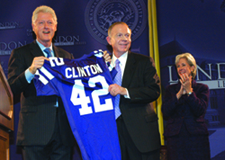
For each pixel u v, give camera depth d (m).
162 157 6.16
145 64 5.09
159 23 7.14
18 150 6.70
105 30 7.17
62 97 4.39
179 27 7.09
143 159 4.67
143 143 4.62
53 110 4.57
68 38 7.14
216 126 6.68
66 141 4.72
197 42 7.01
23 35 7.15
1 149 3.62
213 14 7.07
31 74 4.39
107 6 7.24
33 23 5.26
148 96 4.75
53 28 5.21
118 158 4.35
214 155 6.59
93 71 4.74
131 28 7.15
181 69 5.90
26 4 7.25
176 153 5.27
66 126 4.77
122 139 4.86
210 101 6.80
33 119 4.50
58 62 4.62
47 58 4.59
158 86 4.94
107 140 4.39
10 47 7.10
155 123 4.87
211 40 7.00
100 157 4.29
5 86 3.93
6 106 3.91
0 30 7.15
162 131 6.80
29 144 4.40
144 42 7.10
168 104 5.51
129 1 7.22
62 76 4.52
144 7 7.19
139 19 7.16
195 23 7.08
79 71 4.66
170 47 7.06
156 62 6.96
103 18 7.20
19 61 4.82
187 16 7.12
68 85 4.53
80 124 4.39
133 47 7.09
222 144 6.61
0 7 7.23
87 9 7.22
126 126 4.70
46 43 5.16
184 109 5.47
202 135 5.28
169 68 6.98
